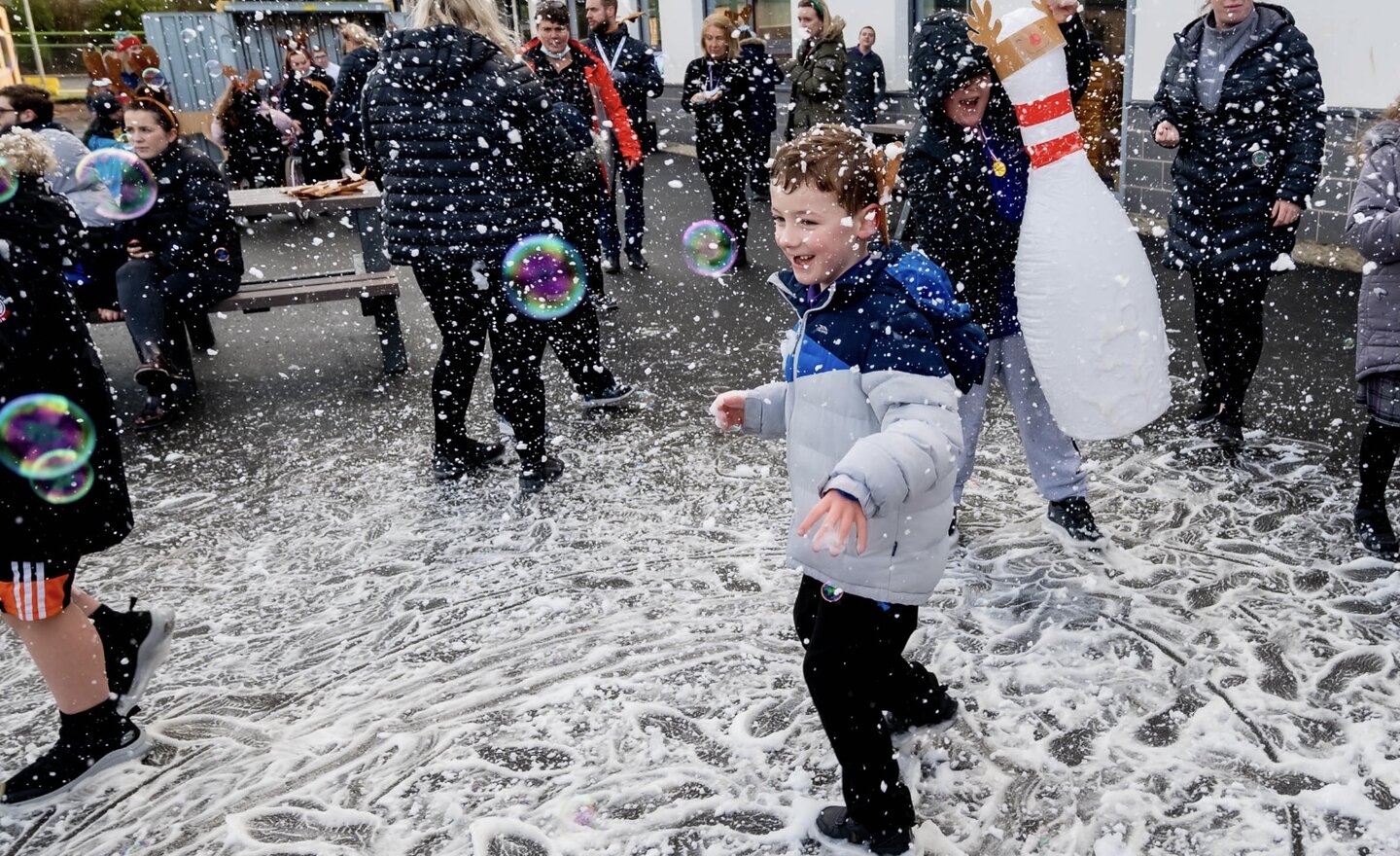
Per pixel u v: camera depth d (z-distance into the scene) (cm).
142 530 381
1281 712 239
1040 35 266
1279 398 439
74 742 239
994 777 223
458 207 353
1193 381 467
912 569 188
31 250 216
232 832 221
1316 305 571
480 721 256
